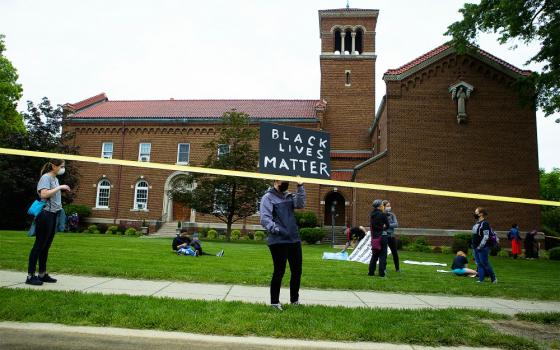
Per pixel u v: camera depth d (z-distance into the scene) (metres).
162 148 36.78
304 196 6.01
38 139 30.67
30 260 6.76
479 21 19.28
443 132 27.25
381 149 31.38
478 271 10.05
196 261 11.62
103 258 10.85
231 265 10.86
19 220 30.86
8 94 34.69
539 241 25.62
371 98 38.50
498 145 26.83
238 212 27.44
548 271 14.38
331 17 39.84
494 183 26.55
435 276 10.62
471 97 27.36
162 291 6.80
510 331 5.13
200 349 4.28
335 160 35.88
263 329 4.64
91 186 36.81
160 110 39.12
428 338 4.59
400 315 5.49
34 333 4.40
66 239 18.34
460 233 25.94
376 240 10.02
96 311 5.04
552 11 17.47
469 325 5.21
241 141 28.98
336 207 35.31
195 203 26.86
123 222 35.72
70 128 37.75
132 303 5.54
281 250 5.71
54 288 6.58
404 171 27.03
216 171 6.00
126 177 36.72
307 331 4.61
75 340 4.36
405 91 27.80
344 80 38.97
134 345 4.32
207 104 40.69
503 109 27.06
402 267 13.03
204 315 5.06
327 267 11.62
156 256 12.60
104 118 37.22
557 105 18.64
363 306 6.32
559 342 4.69
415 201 26.69
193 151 36.34
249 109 38.41
